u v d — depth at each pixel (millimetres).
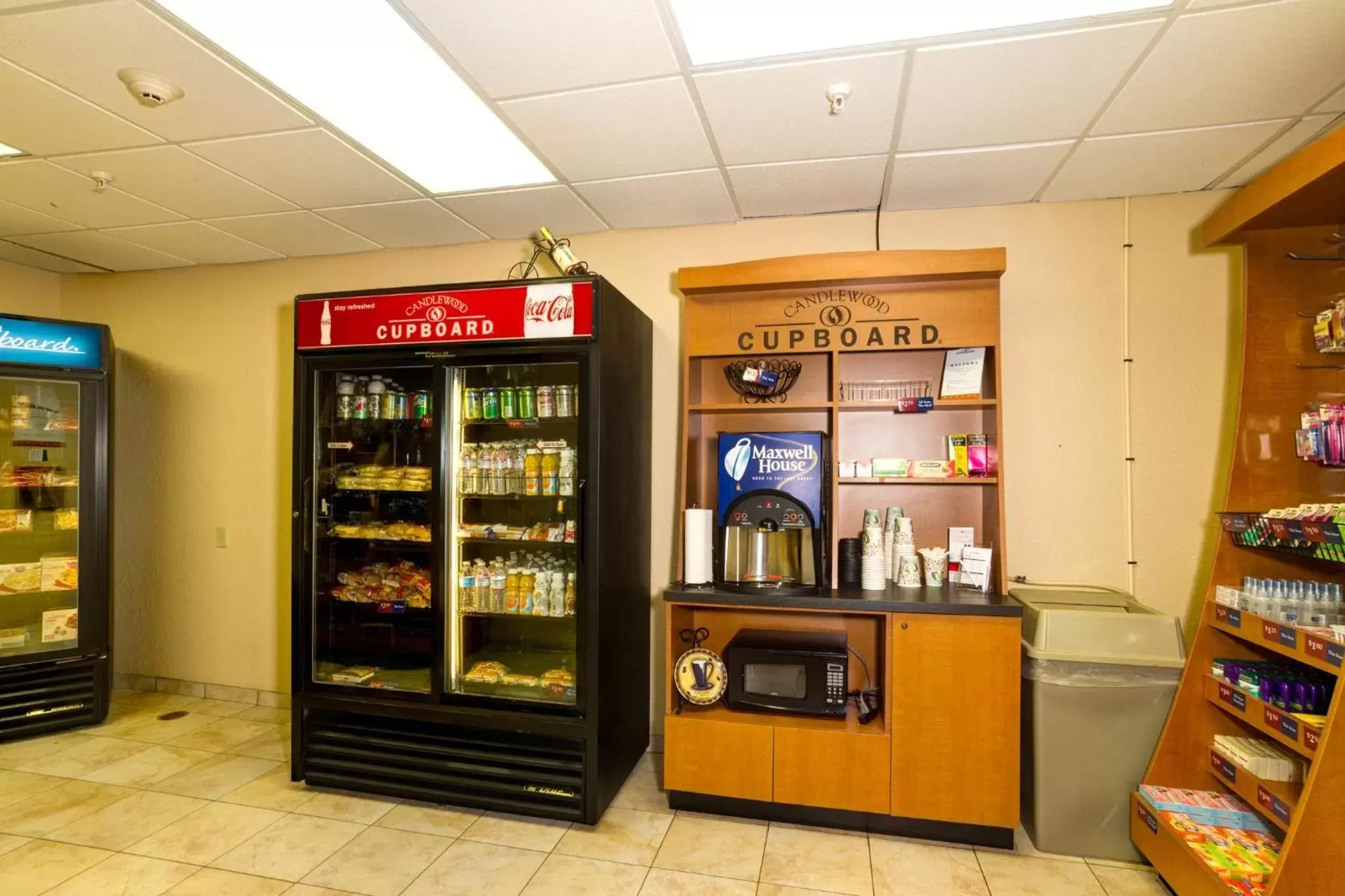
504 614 2959
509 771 2729
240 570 4035
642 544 3211
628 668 3021
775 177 2844
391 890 2258
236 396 4055
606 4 1785
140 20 1849
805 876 2330
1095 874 2352
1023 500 3059
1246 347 2416
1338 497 2371
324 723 2939
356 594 3096
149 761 3203
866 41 1942
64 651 3535
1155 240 2975
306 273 3955
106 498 3645
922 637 2527
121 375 4234
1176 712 2393
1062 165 2709
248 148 2604
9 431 3803
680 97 2242
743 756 2660
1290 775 2104
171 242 3686
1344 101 2221
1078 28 1873
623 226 3453
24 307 4121
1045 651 2482
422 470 3037
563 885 2281
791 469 2967
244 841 2541
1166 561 2941
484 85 2172
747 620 3154
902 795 2535
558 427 3176
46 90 2197
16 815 2713
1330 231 2355
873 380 3100
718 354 3100
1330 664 1844
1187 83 2131
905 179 2855
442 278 3742
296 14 1826
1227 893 1879
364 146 2588
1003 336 3086
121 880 2297
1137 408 2973
